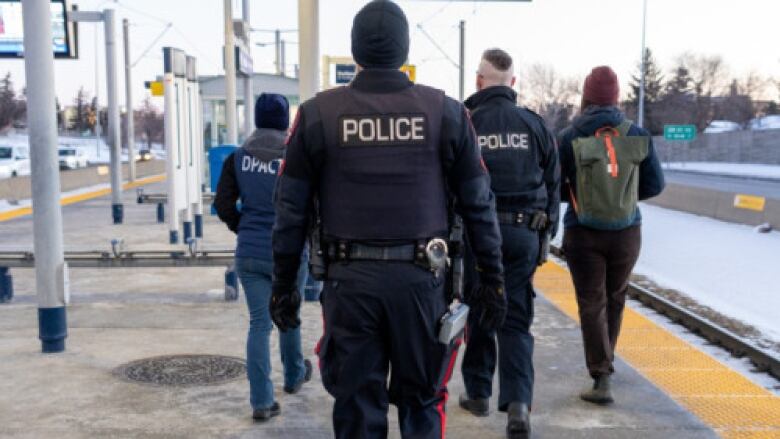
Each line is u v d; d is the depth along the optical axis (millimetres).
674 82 99938
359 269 2447
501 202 3734
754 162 62406
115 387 4715
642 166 4355
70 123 127625
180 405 4395
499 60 3896
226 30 14938
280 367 5195
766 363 5605
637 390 4656
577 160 4219
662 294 8672
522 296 3805
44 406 4363
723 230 15477
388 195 2455
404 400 2607
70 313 6918
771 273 10172
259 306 4105
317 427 4059
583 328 4398
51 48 5312
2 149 41062
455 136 2521
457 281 2648
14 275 9328
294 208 2518
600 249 4312
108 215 17484
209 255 7527
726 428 4059
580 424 4074
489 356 4148
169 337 6008
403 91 2535
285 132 4227
